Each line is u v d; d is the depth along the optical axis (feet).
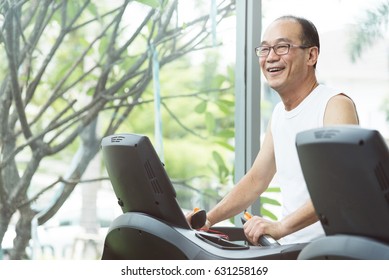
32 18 15.01
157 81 15.42
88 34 15.24
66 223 15.15
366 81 15.98
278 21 10.34
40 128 15.06
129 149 8.29
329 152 6.49
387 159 6.27
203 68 15.60
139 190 8.50
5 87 14.89
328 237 6.76
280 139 10.41
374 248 6.40
